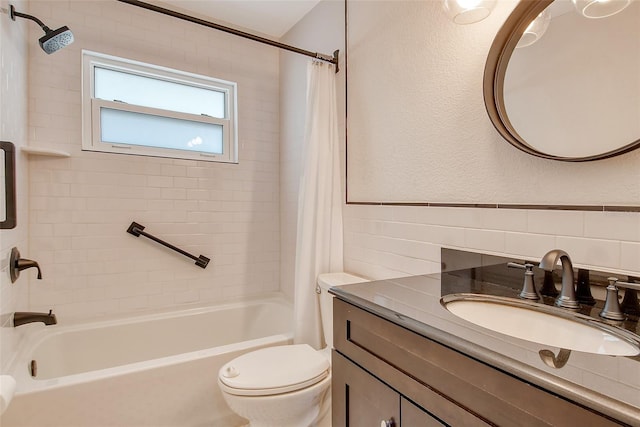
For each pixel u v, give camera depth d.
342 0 1.89
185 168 2.26
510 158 1.07
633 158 0.81
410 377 0.77
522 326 0.87
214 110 2.44
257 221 2.52
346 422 0.98
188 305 2.25
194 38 2.28
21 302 1.67
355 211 1.79
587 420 0.47
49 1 1.83
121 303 2.06
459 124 1.24
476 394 0.63
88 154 1.96
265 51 2.55
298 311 1.81
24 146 1.67
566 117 0.93
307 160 1.84
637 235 0.80
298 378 1.29
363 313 0.92
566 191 0.94
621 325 0.72
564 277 0.85
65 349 1.81
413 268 1.43
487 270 1.13
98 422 1.36
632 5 0.81
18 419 1.24
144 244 2.12
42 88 1.82
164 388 1.49
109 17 2.00
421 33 1.39
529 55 1.00
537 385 0.53
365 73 1.71
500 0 1.10
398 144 1.51
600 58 0.86
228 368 1.35
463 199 1.22
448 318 0.77
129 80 2.16
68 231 1.90
